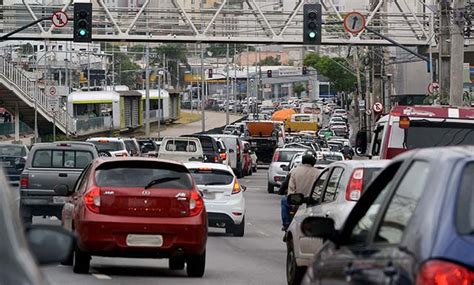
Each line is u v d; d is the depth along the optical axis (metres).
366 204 18.53
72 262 40.78
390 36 130.38
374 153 58.78
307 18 91.44
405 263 14.27
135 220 36.75
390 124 54.31
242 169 138.12
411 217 14.97
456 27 80.81
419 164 16.19
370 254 16.20
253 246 55.12
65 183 57.88
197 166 60.47
